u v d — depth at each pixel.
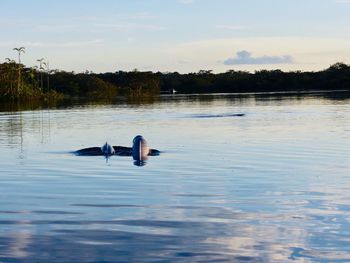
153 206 12.05
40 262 8.27
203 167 18.14
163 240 9.35
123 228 10.16
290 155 21.25
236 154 21.72
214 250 8.79
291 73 184.12
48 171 17.73
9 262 8.28
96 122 42.69
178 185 14.75
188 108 65.81
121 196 13.27
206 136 29.97
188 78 195.62
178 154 21.91
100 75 190.12
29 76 148.62
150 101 100.75
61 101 118.75
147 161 19.88
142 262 8.23
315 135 29.59
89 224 10.49
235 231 9.88
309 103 72.94
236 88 187.12
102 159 20.64
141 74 182.50
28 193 13.83
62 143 27.14
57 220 10.84
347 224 10.27
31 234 9.80
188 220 10.73
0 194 13.73
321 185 14.51
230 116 48.03
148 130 34.31
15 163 19.88
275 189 13.98
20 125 40.59
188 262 8.21
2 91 135.75
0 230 10.09
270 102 80.06
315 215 11.01
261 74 187.88
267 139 27.94
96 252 8.72
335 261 8.20
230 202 12.39
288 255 8.50
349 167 17.88
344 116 44.81
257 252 8.66
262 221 10.59
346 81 174.00
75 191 14.03
